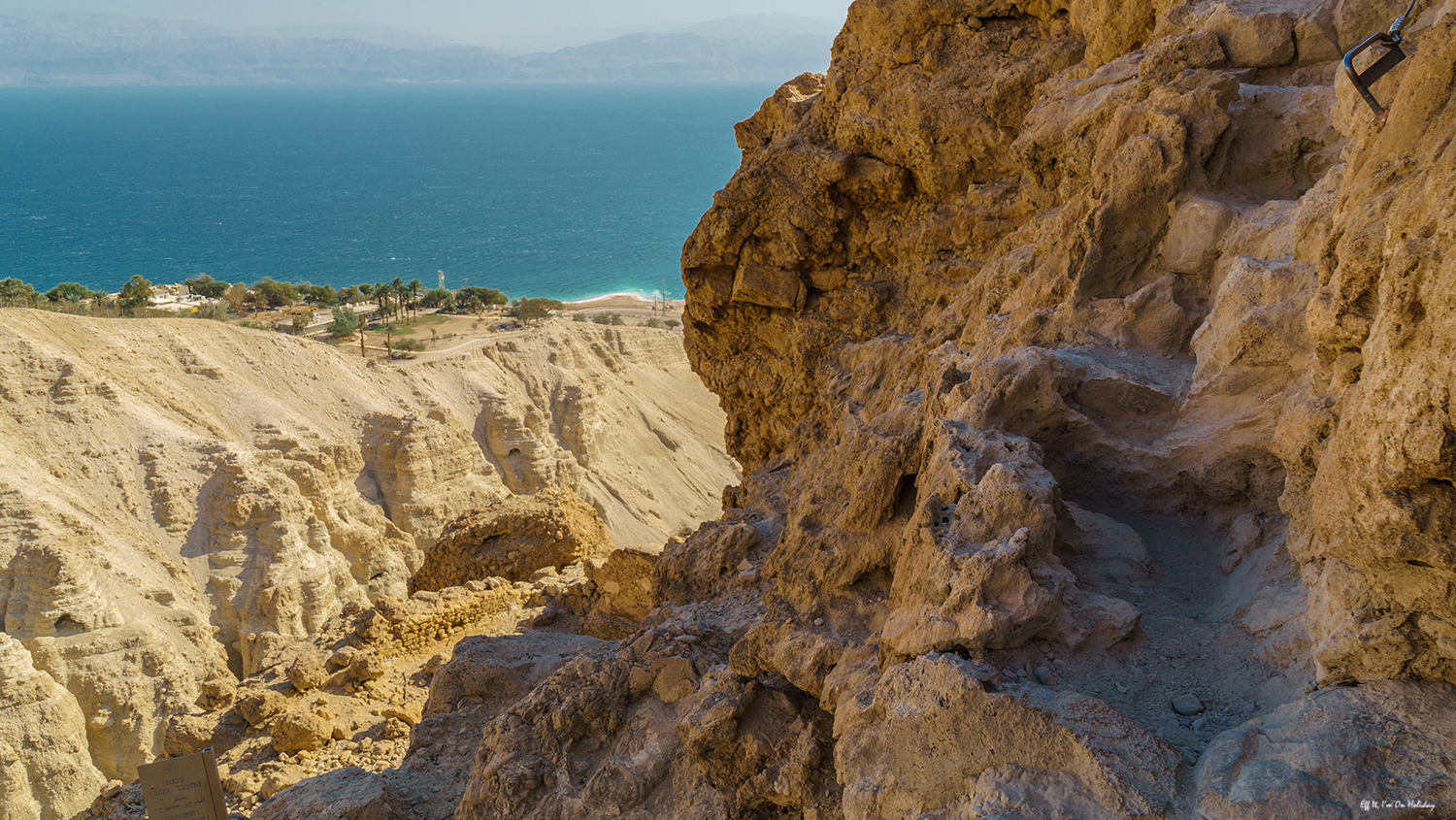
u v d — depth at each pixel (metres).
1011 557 4.85
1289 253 6.39
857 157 13.18
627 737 7.90
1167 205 7.25
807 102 15.07
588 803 7.41
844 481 6.60
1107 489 6.57
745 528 11.10
